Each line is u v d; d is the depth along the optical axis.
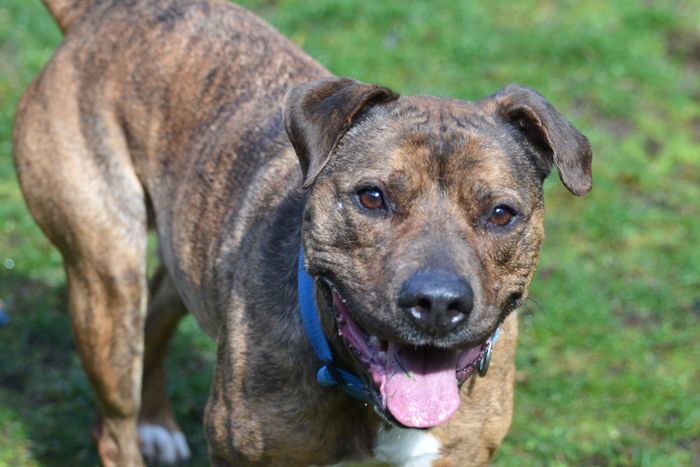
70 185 5.82
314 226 4.50
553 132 4.51
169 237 5.77
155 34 5.91
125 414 6.10
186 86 5.76
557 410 7.00
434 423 4.31
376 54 10.23
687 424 6.84
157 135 5.80
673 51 10.95
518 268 4.50
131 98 5.85
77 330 6.00
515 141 4.57
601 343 7.49
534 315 7.70
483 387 4.87
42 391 6.94
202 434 6.83
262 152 5.41
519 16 11.18
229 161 5.50
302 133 4.47
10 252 7.99
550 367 7.31
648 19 11.17
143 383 6.56
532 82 10.16
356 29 10.67
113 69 5.90
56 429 6.66
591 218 8.61
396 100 4.60
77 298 5.98
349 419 4.81
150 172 5.85
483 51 10.42
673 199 9.02
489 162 4.39
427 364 4.43
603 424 6.90
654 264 8.31
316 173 4.36
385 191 4.35
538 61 10.51
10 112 9.20
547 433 6.77
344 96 4.45
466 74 10.16
